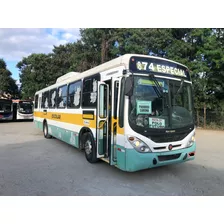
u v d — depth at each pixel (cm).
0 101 2127
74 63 2148
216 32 1514
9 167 578
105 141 534
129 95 416
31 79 2753
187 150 496
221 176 524
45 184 454
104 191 423
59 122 870
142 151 431
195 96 1605
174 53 1520
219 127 1557
